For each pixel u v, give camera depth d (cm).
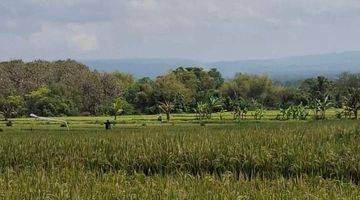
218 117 15525
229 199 2447
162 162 4097
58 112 18525
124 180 2988
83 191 2578
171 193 2522
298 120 13088
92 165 4181
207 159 4009
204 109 15738
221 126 10162
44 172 3253
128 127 10900
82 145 4706
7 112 17975
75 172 3384
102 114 19450
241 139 4622
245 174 3588
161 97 19688
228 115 16388
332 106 18200
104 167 4141
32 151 4569
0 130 10262
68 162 4209
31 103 18450
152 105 19738
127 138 5138
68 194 2520
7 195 2506
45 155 4441
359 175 3578
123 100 19525
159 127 10312
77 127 11450
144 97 19650
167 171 3959
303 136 4738
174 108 19650
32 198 2461
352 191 2697
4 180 2973
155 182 2875
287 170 3784
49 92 19038
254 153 3950
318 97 18912
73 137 5838
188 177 3142
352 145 4109
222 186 2716
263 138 4600
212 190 2619
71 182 2862
